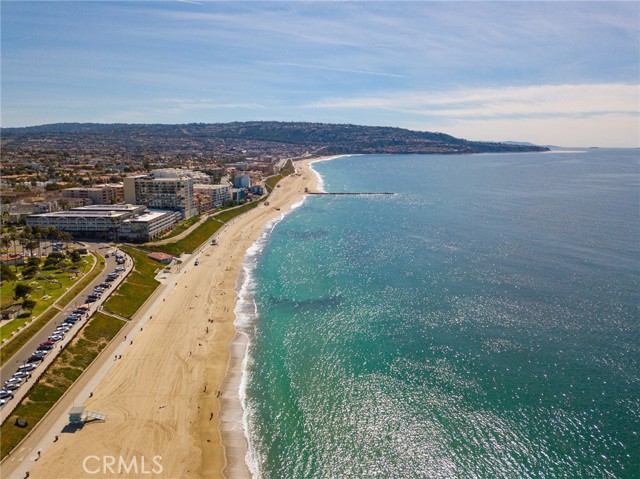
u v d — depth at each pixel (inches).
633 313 5708.7
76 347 4781.0
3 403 3801.7
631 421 3786.9
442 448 3592.5
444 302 6274.6
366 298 6550.2
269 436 3789.4
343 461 3518.7
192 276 7559.1
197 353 5027.1
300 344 5265.8
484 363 4707.2
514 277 7145.7
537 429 3737.7
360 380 4520.2
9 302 5679.1
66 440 3585.1
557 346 4980.3
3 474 3208.7
